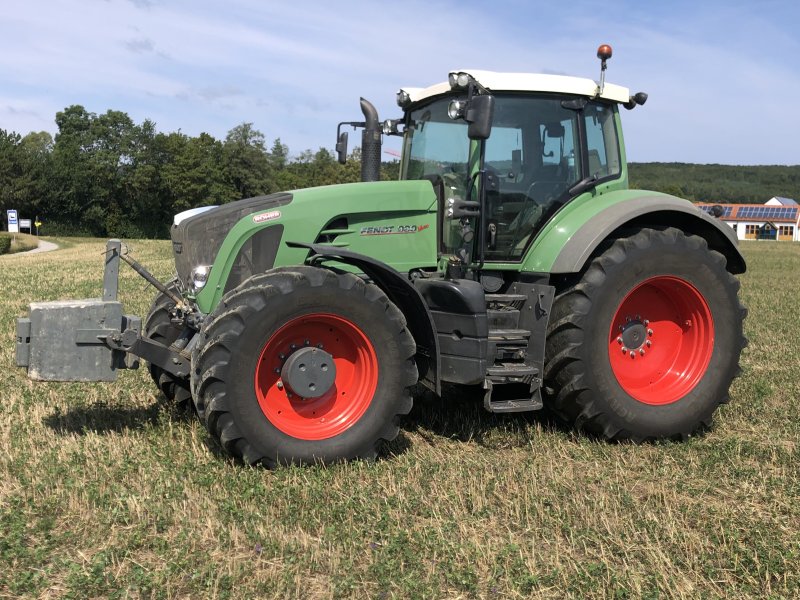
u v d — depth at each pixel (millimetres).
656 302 5391
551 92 5152
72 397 5723
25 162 68938
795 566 3299
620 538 3557
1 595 2939
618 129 5570
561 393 4988
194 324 4855
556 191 5262
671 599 3057
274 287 4234
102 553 3223
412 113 5812
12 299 12570
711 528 3682
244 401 4184
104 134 72438
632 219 5387
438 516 3752
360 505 3846
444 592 3096
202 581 3068
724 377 5281
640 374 5359
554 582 3160
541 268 5086
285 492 3965
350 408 4562
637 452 4922
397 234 5105
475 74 5008
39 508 3662
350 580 3082
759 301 13805
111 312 4453
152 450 4531
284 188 82438
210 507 3738
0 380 6223
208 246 4871
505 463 4582
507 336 4887
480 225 4988
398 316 4535
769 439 5102
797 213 87750
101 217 72125
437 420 5551
